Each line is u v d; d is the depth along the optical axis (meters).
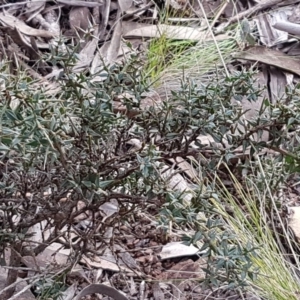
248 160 0.35
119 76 0.32
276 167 0.44
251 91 0.34
